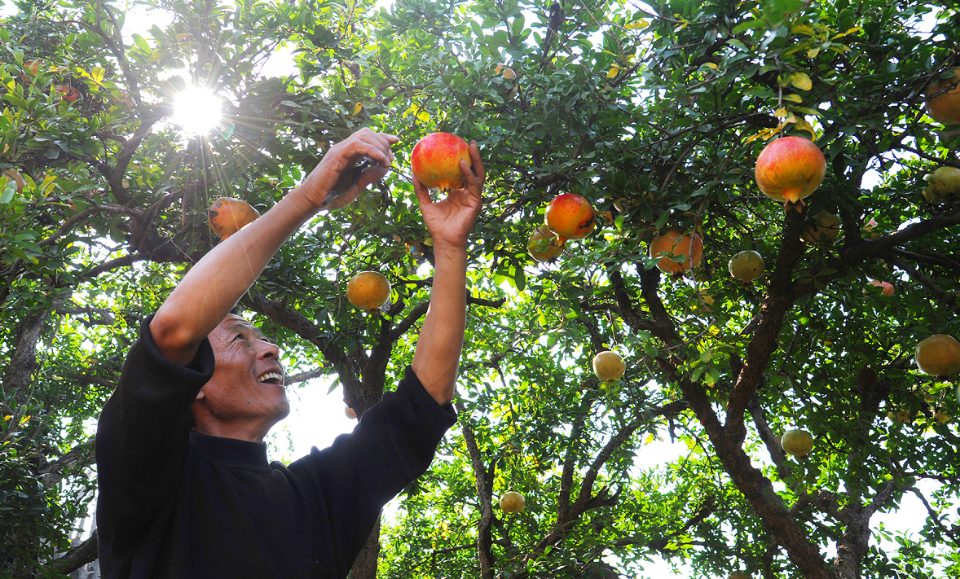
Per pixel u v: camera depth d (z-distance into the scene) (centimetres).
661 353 536
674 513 1027
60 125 348
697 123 365
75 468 802
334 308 495
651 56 363
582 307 589
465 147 227
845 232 430
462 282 187
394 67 441
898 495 609
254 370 172
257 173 401
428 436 177
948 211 422
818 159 257
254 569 137
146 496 129
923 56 328
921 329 430
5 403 655
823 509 736
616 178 350
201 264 129
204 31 340
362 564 596
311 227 464
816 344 552
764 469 936
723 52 340
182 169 387
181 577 131
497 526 974
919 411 568
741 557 881
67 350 1051
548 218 345
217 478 148
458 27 441
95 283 453
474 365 879
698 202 370
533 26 397
